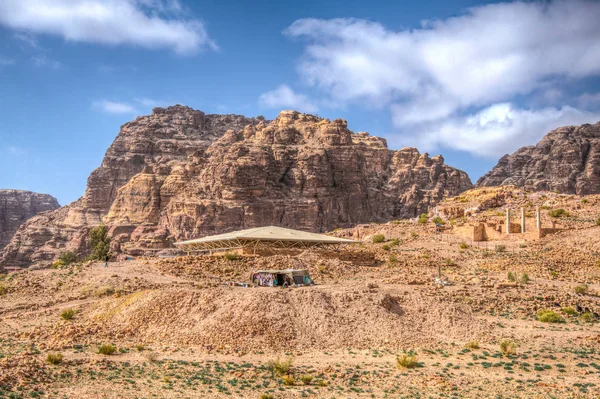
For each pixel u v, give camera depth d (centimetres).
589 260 9756
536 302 7362
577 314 7000
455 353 5569
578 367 5097
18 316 6962
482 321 6588
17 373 4438
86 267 9406
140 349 5556
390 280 8381
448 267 9944
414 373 4938
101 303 7000
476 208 15050
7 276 9512
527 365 5162
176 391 4328
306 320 6038
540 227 11638
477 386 4559
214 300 6294
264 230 11438
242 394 4328
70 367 4822
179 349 5575
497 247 11188
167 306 6312
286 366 4888
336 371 4966
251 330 5788
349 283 8250
